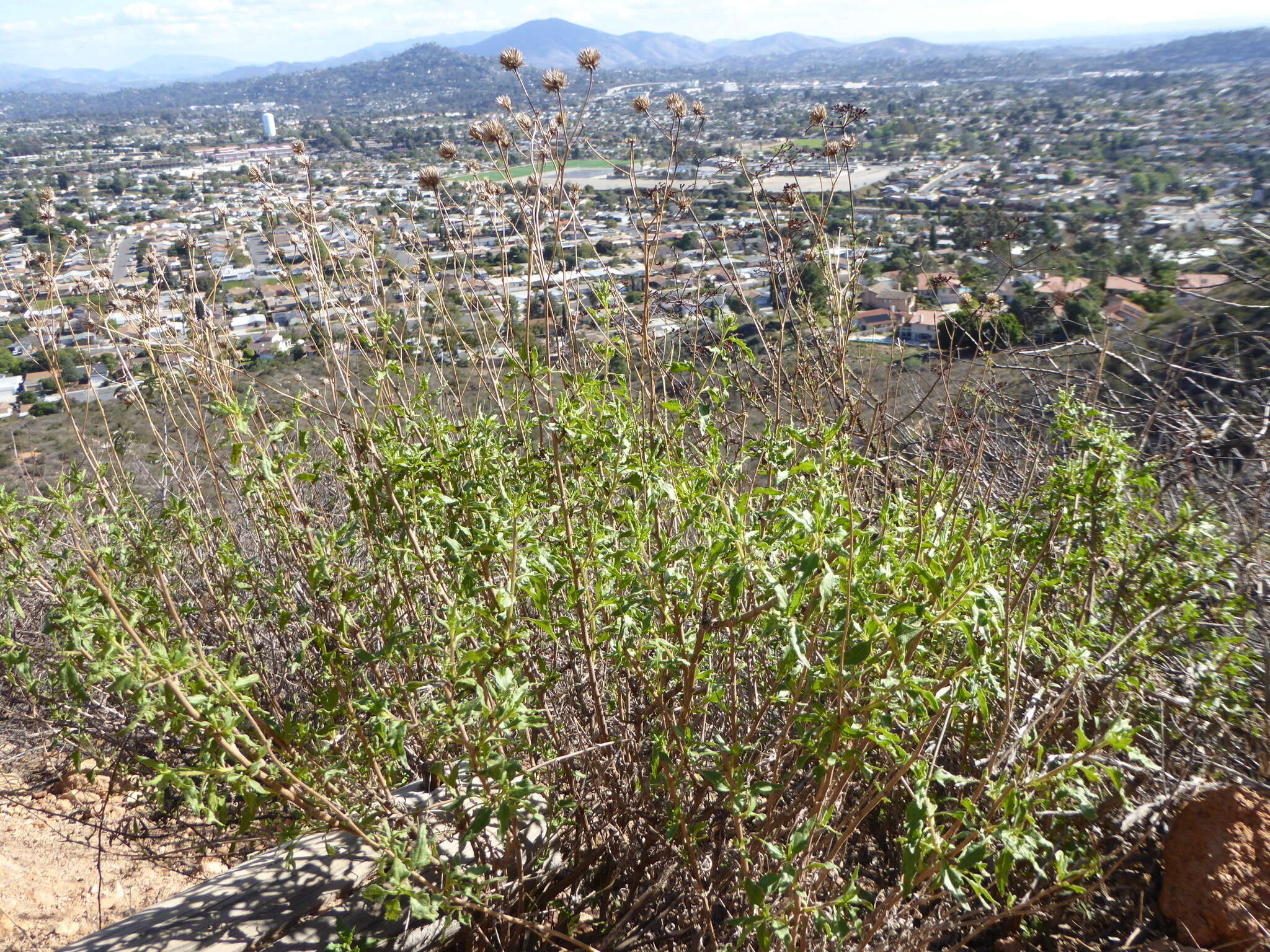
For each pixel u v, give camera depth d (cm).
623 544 221
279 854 247
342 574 226
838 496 171
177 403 294
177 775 166
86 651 173
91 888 315
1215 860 205
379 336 267
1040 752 173
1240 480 312
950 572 168
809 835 167
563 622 202
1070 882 217
